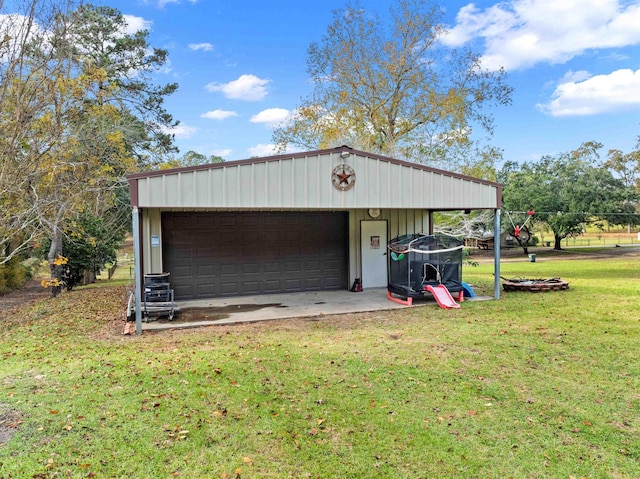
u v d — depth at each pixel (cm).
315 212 1096
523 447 323
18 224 1016
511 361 518
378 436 341
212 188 708
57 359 552
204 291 1005
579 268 1855
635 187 3112
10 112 897
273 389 437
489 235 2419
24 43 869
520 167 3092
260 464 304
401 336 647
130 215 1814
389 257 1027
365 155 818
